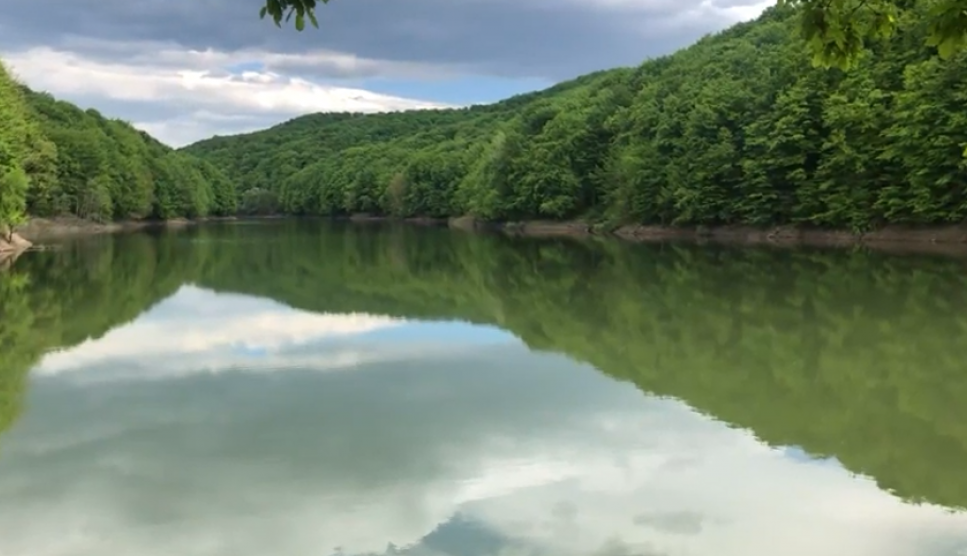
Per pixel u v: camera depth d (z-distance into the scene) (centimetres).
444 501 1049
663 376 1736
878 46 5500
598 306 2834
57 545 938
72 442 1316
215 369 1848
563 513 1007
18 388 1680
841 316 2419
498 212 9431
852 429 1335
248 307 2934
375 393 1614
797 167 5734
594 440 1293
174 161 13300
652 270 4038
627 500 1045
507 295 3225
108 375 1792
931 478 1112
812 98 5675
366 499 1061
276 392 1628
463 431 1349
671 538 930
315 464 1197
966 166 4238
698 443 1274
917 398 1518
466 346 2119
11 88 7119
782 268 3853
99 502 1062
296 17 619
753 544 917
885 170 5112
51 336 2302
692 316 2533
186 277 4000
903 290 2891
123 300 3120
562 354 1991
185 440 1317
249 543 934
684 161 6769
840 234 5412
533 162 8938
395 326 2466
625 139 8125
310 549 919
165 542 943
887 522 973
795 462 1181
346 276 4081
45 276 3938
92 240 7256
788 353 1941
